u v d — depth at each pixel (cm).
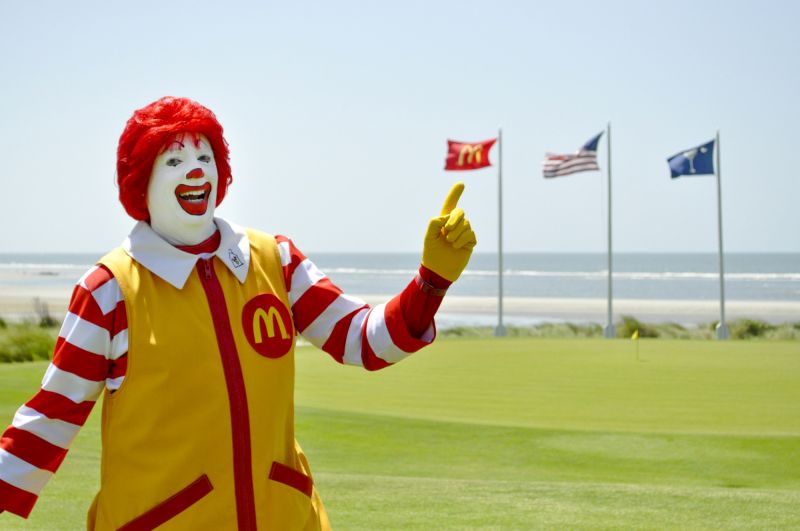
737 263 19850
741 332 2853
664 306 5750
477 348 1975
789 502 593
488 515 550
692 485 771
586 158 2770
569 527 520
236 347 250
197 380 244
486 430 1022
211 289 253
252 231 276
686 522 535
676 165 2794
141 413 243
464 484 669
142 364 244
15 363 1623
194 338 246
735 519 543
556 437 988
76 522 521
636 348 1969
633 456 897
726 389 1392
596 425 1092
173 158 259
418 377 1531
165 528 241
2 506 245
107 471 250
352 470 824
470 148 2900
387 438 978
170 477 242
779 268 16262
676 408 1224
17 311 4509
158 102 265
